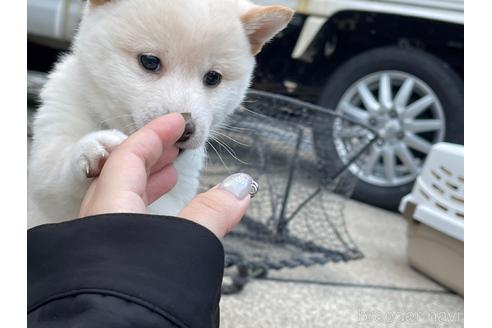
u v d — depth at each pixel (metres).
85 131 0.72
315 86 2.05
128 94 0.69
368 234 1.62
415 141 1.79
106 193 0.41
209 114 0.74
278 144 1.32
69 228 0.36
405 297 1.25
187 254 0.35
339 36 1.99
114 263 0.33
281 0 1.87
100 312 0.31
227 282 1.20
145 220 0.36
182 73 0.71
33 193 0.72
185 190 0.84
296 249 1.33
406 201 1.42
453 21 1.77
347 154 1.40
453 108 1.75
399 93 1.80
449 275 1.30
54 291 0.33
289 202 1.41
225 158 1.27
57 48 2.14
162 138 0.49
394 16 1.86
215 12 0.73
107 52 0.70
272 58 2.02
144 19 0.69
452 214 1.28
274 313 1.10
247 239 1.33
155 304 0.32
